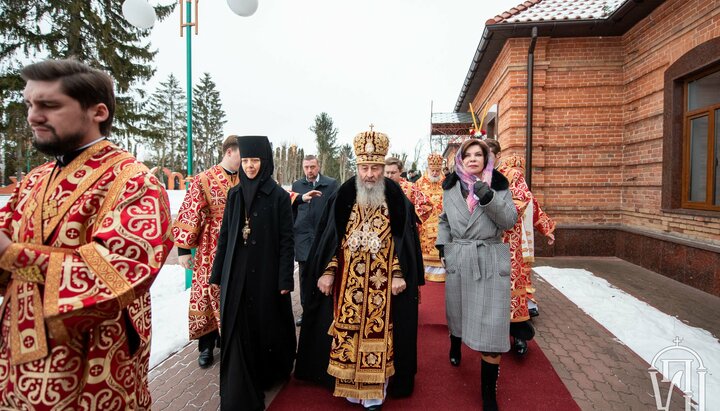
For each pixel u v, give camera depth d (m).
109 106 1.48
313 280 3.05
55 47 13.65
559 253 7.98
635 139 7.35
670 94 6.28
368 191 2.77
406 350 2.88
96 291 1.24
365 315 2.74
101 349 1.38
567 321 4.46
